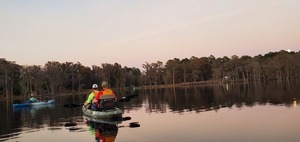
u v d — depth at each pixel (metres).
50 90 128.00
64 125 19.92
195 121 17.88
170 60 158.88
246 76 145.88
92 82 148.50
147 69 158.88
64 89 133.62
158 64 159.62
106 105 22.16
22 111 35.47
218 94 43.75
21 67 117.69
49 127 19.45
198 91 59.62
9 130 19.30
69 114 26.89
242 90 51.62
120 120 20.66
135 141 13.04
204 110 23.36
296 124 14.80
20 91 119.56
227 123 16.39
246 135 13.00
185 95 46.81
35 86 119.00
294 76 124.62
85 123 20.05
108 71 149.50
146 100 40.34
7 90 108.00
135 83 165.75
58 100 61.44
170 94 54.44
